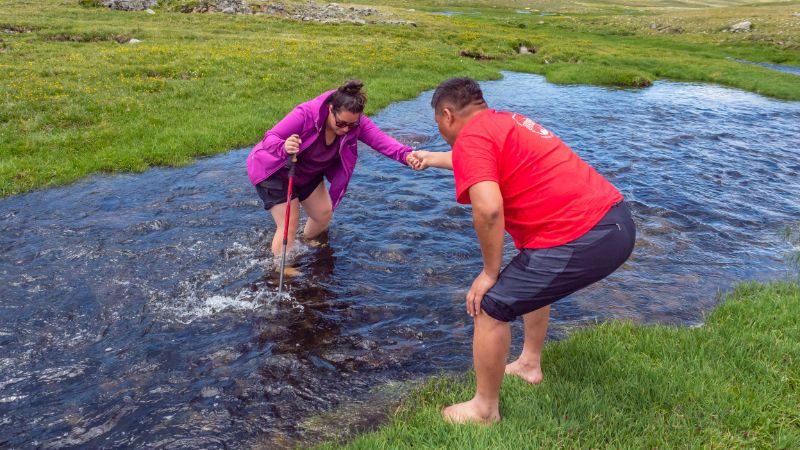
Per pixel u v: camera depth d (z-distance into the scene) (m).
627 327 5.39
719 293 6.38
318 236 7.78
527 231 3.60
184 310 5.89
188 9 42.25
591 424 3.85
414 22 45.50
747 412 3.95
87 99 14.45
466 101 3.66
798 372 4.46
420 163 5.34
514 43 36.50
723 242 8.09
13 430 4.16
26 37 25.39
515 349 5.23
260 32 33.84
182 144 11.92
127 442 4.05
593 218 3.47
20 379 4.75
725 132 15.45
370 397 4.59
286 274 6.71
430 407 4.17
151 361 5.03
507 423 3.83
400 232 8.02
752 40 49.25
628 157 12.45
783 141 14.67
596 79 24.88
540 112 17.39
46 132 12.28
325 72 20.92
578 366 4.63
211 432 4.16
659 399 4.12
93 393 4.59
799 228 8.68
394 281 6.66
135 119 13.52
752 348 4.82
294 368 4.96
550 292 3.58
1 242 7.33
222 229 7.90
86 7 40.16
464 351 5.31
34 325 5.54
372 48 27.09
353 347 5.33
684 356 4.76
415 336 5.55
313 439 4.08
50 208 8.60
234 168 10.84
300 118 6.25
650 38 53.50
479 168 3.38
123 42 26.73
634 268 7.12
